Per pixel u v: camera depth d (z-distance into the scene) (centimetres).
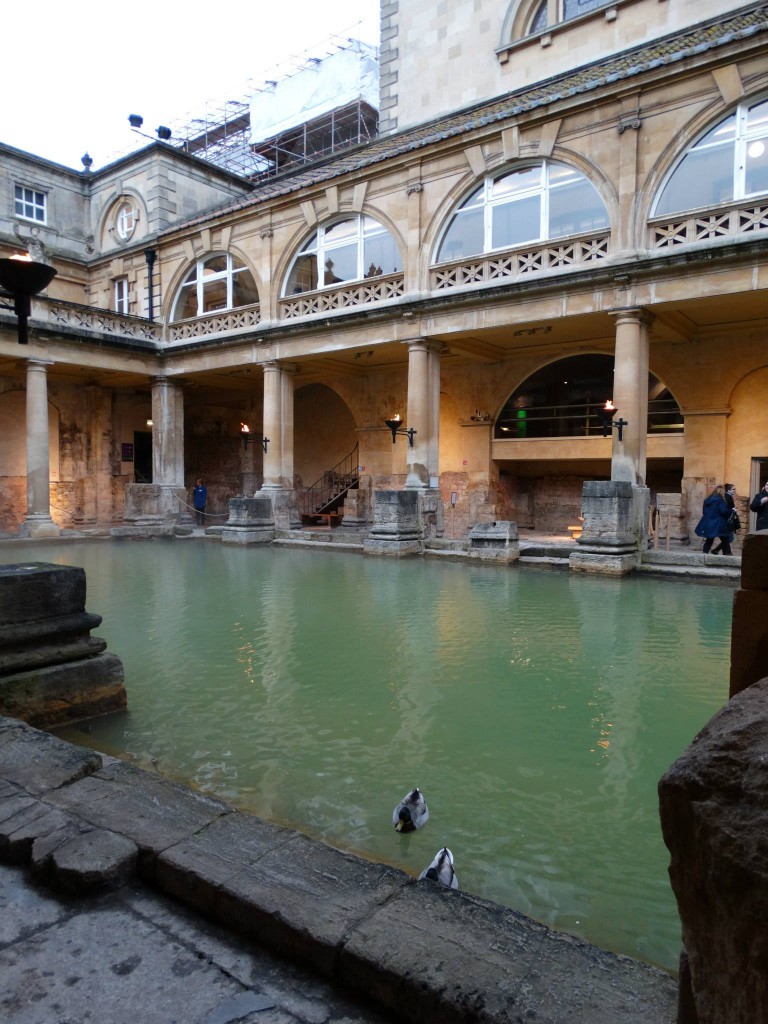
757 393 1481
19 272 609
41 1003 186
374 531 1479
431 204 1543
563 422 1812
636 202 1261
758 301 1243
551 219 1409
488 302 1448
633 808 344
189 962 202
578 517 1912
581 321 1407
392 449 2055
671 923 255
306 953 196
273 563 1337
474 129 1450
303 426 2530
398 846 307
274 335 1820
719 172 1208
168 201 2234
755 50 1136
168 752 412
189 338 2052
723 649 659
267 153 2905
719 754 111
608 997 168
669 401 1673
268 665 601
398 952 186
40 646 455
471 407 1892
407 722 464
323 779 376
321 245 1784
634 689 536
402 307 1554
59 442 2223
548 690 532
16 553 1520
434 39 1903
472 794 359
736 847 101
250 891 216
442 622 778
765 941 95
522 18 1755
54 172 2344
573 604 896
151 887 238
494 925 198
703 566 1129
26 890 236
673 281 1228
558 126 1354
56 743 334
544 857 299
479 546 1338
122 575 1161
